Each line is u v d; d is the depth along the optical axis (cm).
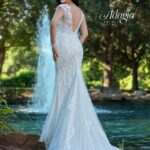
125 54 2864
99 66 3225
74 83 571
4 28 2200
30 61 3516
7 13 2159
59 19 567
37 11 2131
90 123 567
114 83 2694
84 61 3052
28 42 2445
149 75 3197
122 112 1542
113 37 2498
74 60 575
